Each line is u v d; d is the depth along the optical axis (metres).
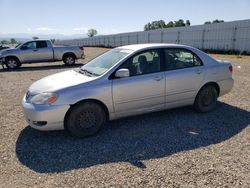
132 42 50.78
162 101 5.47
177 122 5.57
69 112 4.72
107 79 4.91
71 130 4.78
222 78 6.15
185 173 3.59
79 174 3.63
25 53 16.31
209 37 31.55
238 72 12.54
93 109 4.86
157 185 3.33
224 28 29.20
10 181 3.50
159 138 4.79
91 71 5.35
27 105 4.74
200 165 3.80
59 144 4.62
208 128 5.23
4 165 3.91
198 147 4.41
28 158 4.12
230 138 4.75
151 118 5.82
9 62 16.14
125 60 5.11
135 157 4.09
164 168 3.74
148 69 5.30
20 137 4.93
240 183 3.35
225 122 5.55
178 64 5.64
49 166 3.87
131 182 3.41
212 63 6.05
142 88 5.16
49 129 4.68
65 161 4.01
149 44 5.75
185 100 5.78
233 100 7.15
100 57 5.92
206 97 6.06
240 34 27.28
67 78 5.14
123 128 5.29
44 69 15.69
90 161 4.00
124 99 5.05
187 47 5.86
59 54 17.20
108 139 4.79
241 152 4.19
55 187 3.34
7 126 5.50
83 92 4.70
